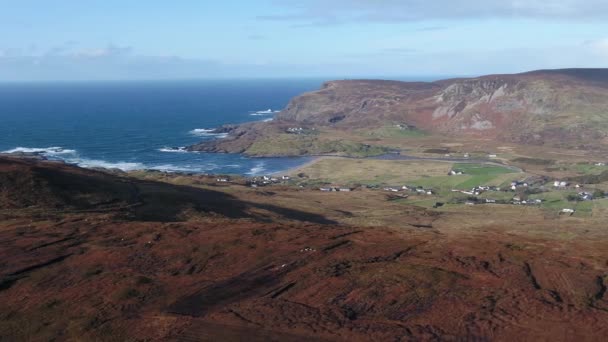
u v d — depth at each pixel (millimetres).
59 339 30219
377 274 41094
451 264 43938
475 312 33969
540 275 41500
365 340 29953
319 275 41062
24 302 35594
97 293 37219
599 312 33844
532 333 30969
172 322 32156
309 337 30234
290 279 40250
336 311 34000
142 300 35938
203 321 32406
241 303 35438
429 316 33438
